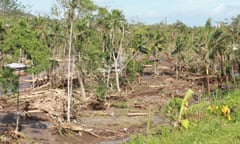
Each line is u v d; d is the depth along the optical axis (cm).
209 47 5100
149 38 6612
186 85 5603
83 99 3997
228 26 5412
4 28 2991
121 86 5094
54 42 4897
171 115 3005
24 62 2850
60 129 2964
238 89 4662
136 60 5856
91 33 4362
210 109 3203
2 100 3734
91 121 3397
